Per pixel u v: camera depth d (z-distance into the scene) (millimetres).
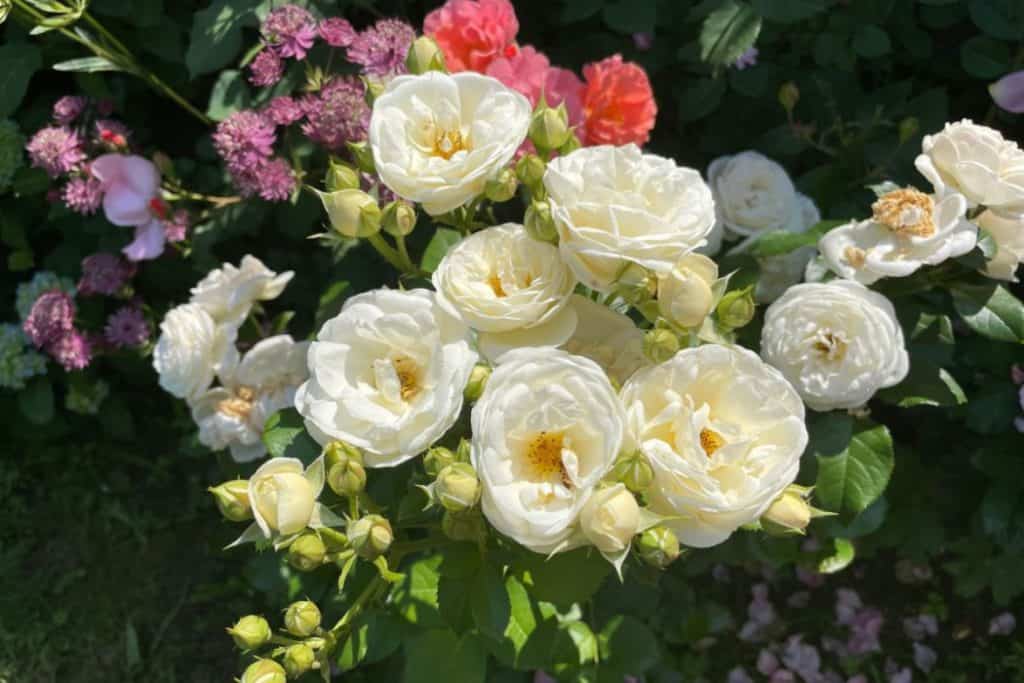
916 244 705
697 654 993
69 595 1057
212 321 834
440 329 649
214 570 1071
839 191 932
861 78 1006
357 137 824
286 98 858
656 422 631
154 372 1084
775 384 638
